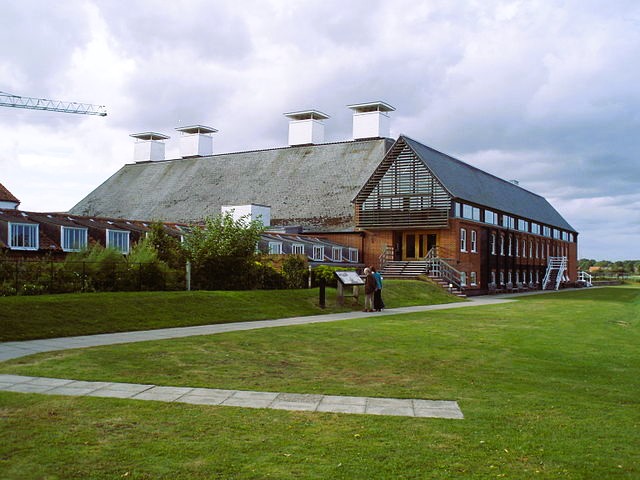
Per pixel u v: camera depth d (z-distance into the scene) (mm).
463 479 5766
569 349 14094
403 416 7863
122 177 73688
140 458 6172
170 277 23703
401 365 11539
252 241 26141
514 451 6547
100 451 6352
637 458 6395
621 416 8000
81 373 10195
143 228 30938
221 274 25594
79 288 20875
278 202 56938
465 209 46062
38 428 7070
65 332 15414
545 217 68812
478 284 47875
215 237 25453
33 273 20219
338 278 25641
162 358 11766
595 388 9750
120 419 7496
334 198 54219
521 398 8938
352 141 61969
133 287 22453
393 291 32156
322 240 47406
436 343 14664
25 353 12203
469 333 16984
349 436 6988
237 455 6301
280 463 6094
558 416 7957
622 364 12094
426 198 44500
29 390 8945
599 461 6289
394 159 46000
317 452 6426
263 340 14594
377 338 15414
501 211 52562
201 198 62594
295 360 11898
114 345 13398
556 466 6133
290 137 66125
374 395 9016
